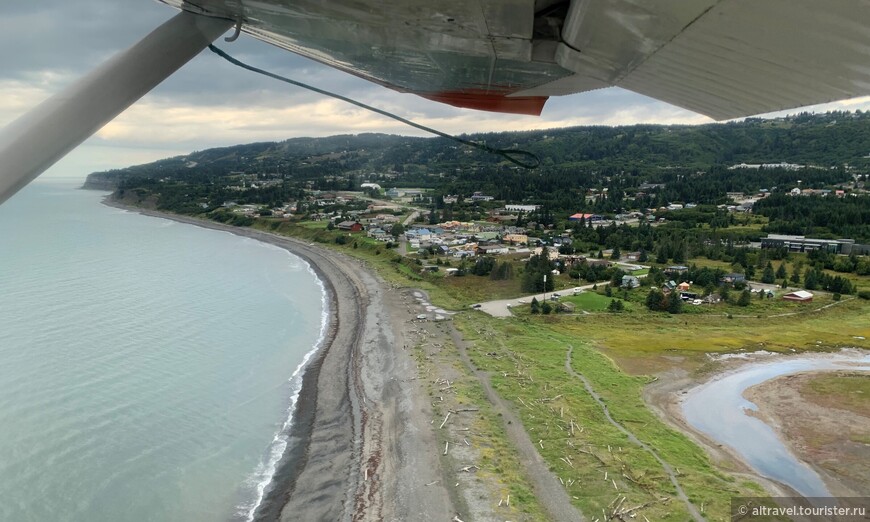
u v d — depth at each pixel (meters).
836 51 2.25
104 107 3.49
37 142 3.23
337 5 3.61
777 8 2.06
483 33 3.66
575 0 2.99
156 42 3.71
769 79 2.83
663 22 2.61
